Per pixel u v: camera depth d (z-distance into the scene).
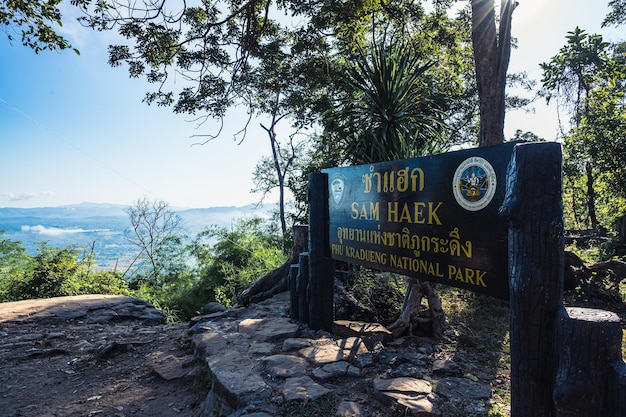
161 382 3.83
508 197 2.00
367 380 3.14
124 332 5.64
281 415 2.63
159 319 7.05
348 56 12.36
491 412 2.62
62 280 9.91
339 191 4.32
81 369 4.29
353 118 7.53
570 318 1.71
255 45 8.30
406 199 3.31
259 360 3.56
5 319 6.11
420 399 2.72
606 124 9.60
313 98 15.00
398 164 3.39
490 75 6.90
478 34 6.91
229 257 15.01
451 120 17.16
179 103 9.84
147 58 8.10
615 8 13.40
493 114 6.92
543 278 1.87
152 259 19.00
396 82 6.77
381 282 5.78
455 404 2.73
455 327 4.88
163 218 20.80
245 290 6.69
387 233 3.57
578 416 1.67
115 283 12.06
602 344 1.63
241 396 2.84
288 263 6.78
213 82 9.41
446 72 12.84
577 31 10.16
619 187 9.69
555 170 1.89
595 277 6.26
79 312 6.56
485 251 2.55
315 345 3.88
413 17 10.19
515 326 1.96
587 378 1.65
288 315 5.26
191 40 7.82
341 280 5.96
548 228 1.86
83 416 3.24
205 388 3.43
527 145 1.93
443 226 2.91
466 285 2.71
